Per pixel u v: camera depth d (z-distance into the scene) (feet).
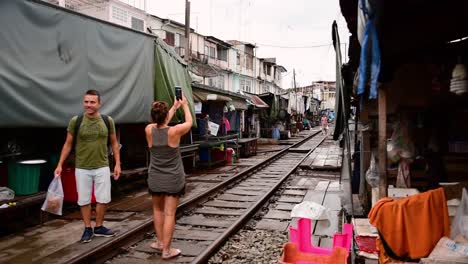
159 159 18.28
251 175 48.52
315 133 159.53
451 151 19.52
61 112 24.88
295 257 12.83
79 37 26.43
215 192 35.88
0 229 22.44
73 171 27.25
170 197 18.52
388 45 13.23
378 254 12.55
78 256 17.37
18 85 21.83
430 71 18.66
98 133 20.02
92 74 27.68
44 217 23.97
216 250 20.27
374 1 9.52
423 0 10.80
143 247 20.48
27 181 23.47
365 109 22.34
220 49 144.36
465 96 18.81
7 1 21.18
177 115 38.91
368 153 20.86
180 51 115.44
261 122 117.08
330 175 48.26
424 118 19.51
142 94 33.71
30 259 17.75
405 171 18.25
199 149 53.16
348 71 22.75
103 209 20.88
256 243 21.79
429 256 10.98
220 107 64.39
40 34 23.34
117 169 21.65
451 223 12.70
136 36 32.71
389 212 11.91
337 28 16.57
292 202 32.55
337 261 12.38
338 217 25.54
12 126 21.68
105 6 87.25
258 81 179.93
